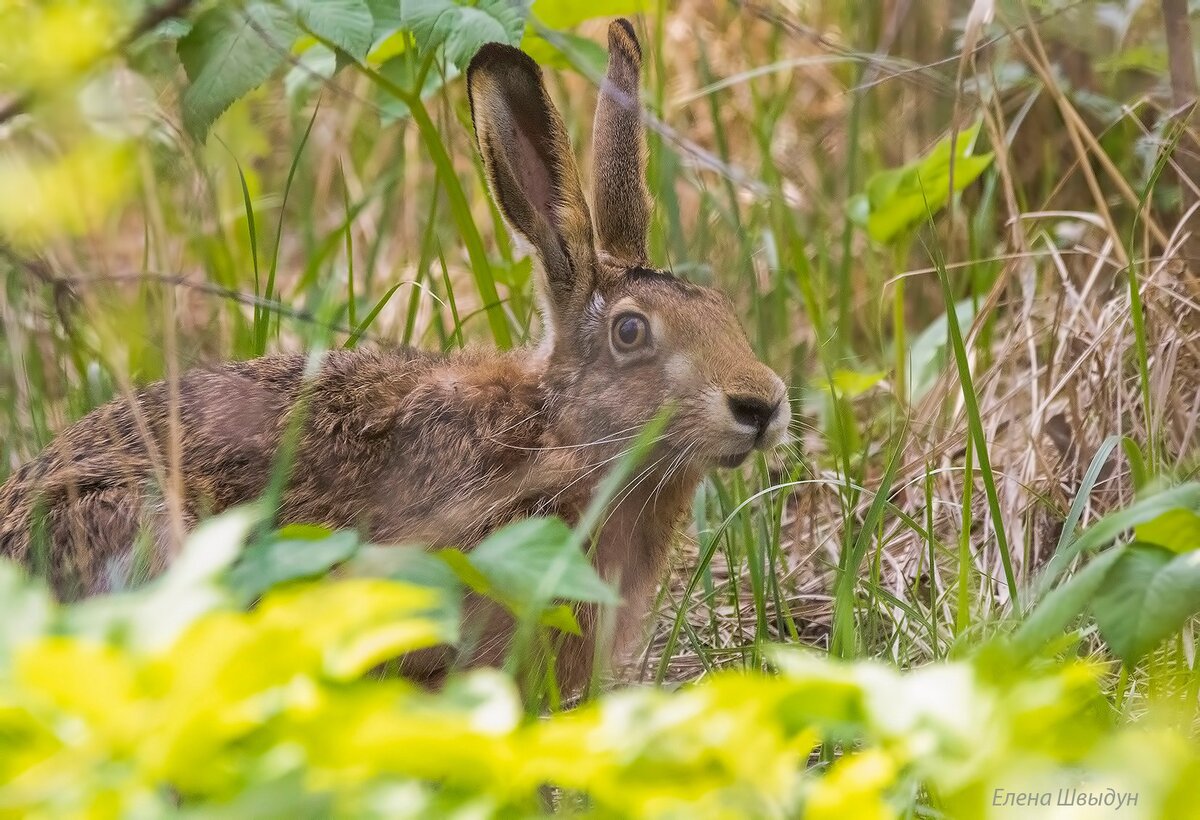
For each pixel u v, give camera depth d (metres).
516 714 4.04
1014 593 7.99
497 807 3.93
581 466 9.02
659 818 3.89
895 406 11.81
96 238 8.52
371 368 9.48
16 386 10.64
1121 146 12.91
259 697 3.94
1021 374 11.52
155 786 3.96
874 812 3.98
